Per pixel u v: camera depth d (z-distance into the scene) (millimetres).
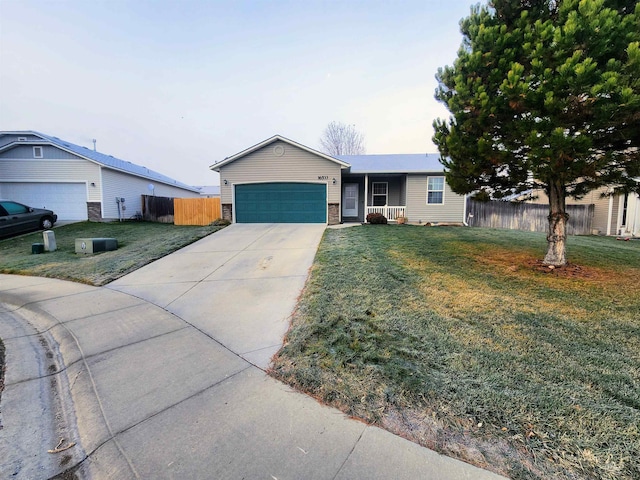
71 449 1986
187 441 1971
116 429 2121
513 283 4875
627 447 1734
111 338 3605
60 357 3316
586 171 4250
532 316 3623
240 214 13914
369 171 14328
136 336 3645
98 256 8539
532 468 1632
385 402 2225
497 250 7270
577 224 12094
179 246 8898
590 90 3664
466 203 14484
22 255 8922
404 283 4930
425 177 14508
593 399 2150
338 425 2051
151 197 17859
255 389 2516
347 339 3164
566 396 2184
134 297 5141
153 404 2379
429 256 6688
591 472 1593
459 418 2020
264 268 6555
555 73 3979
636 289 4551
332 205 13570
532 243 8164
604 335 3141
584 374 2457
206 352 3203
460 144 5211
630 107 3545
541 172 4441
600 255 6797
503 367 2578
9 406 2465
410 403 2189
